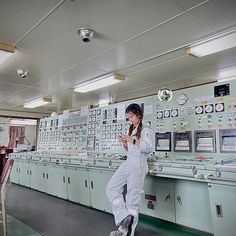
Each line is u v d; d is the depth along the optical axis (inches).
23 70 158.6
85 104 294.4
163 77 177.0
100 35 109.6
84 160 154.3
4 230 101.3
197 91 126.8
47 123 260.2
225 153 111.7
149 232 109.8
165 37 111.4
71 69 160.6
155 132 143.5
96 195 147.8
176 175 100.8
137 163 98.6
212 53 129.1
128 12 90.0
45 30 105.1
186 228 111.2
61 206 159.5
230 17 93.4
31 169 228.7
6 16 93.0
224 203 82.7
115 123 170.7
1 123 517.7
